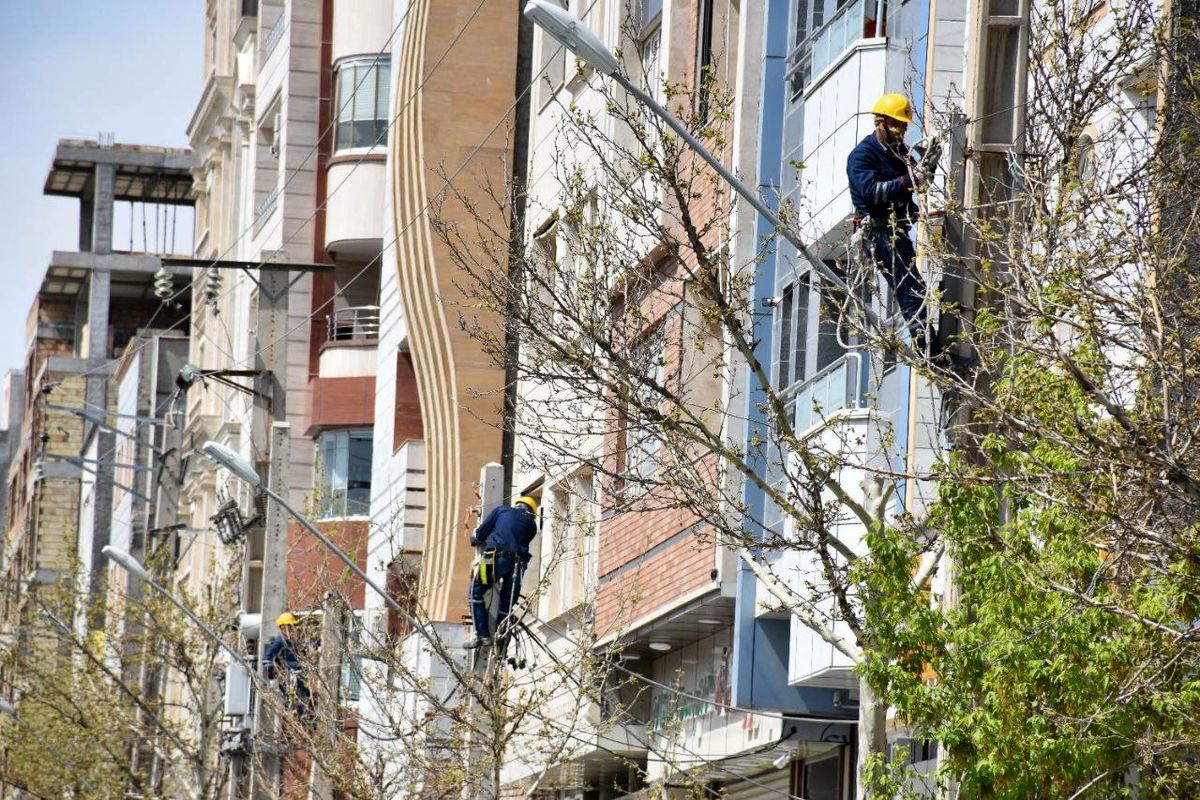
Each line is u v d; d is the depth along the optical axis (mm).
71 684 122562
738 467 39188
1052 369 34594
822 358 53250
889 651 35750
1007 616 34312
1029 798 33969
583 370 40594
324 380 122375
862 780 36625
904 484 47031
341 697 75500
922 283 37906
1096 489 32844
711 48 64375
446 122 91000
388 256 108938
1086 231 33969
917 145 38719
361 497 121438
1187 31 36438
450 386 88750
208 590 110562
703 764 61406
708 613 62750
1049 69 37688
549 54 85750
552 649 77188
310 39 132250
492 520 57500
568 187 43281
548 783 76625
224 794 116750
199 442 161625
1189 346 31281
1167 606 32844
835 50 54438
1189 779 32875
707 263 38781
